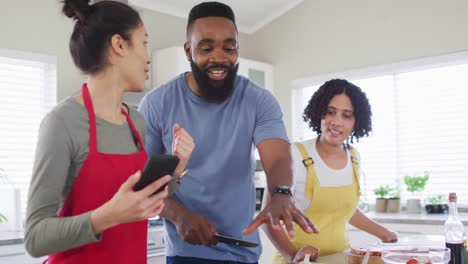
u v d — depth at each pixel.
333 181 1.91
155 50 4.07
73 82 3.52
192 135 1.54
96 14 1.12
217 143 1.53
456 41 3.51
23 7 3.29
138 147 1.25
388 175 3.96
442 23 3.59
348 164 1.98
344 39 4.16
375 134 4.03
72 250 1.12
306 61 4.41
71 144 1.07
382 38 3.92
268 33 4.71
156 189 0.96
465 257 1.46
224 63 1.42
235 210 1.55
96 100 1.16
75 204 1.10
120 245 1.17
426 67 3.73
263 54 4.76
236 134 1.53
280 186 1.29
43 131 1.04
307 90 4.49
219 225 1.55
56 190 1.02
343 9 4.16
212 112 1.54
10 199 3.04
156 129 1.58
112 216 0.94
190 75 1.59
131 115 1.32
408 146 3.86
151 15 4.11
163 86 1.61
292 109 4.52
